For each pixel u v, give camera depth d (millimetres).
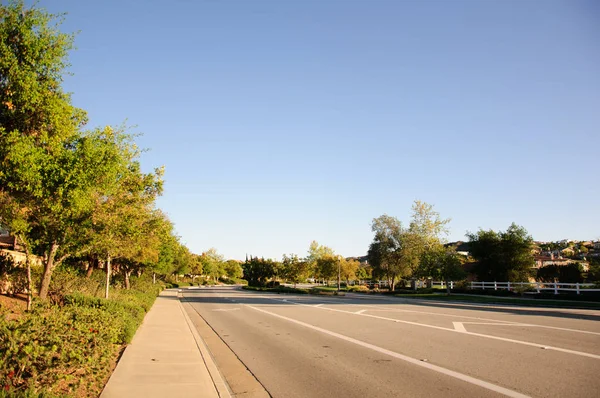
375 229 60531
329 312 22750
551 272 52156
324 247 91938
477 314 20859
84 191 11547
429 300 35188
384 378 7938
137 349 10711
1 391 4730
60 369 5926
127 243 17469
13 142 9586
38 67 10609
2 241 24922
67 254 14562
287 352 11086
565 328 14773
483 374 8016
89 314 10414
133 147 15461
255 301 34125
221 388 7195
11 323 6391
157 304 27766
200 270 95312
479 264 48125
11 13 10312
